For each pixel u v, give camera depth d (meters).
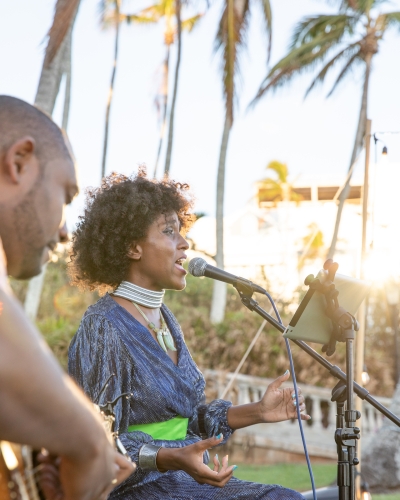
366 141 5.68
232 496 2.52
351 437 2.60
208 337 13.04
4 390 0.94
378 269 5.54
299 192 28.86
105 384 2.35
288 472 9.51
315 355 2.80
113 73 20.00
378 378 13.37
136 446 2.43
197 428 2.81
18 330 0.95
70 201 1.29
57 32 10.92
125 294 2.74
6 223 1.19
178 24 18.33
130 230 2.74
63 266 15.38
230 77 14.87
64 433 1.00
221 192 18.67
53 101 12.26
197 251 20.08
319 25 19.94
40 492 1.14
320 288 2.63
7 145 1.18
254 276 17.00
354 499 2.59
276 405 2.75
